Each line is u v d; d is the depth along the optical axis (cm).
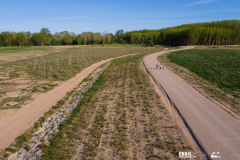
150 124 1241
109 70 3222
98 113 1456
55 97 1833
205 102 1543
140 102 1645
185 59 4338
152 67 3303
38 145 1084
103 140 1086
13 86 2106
